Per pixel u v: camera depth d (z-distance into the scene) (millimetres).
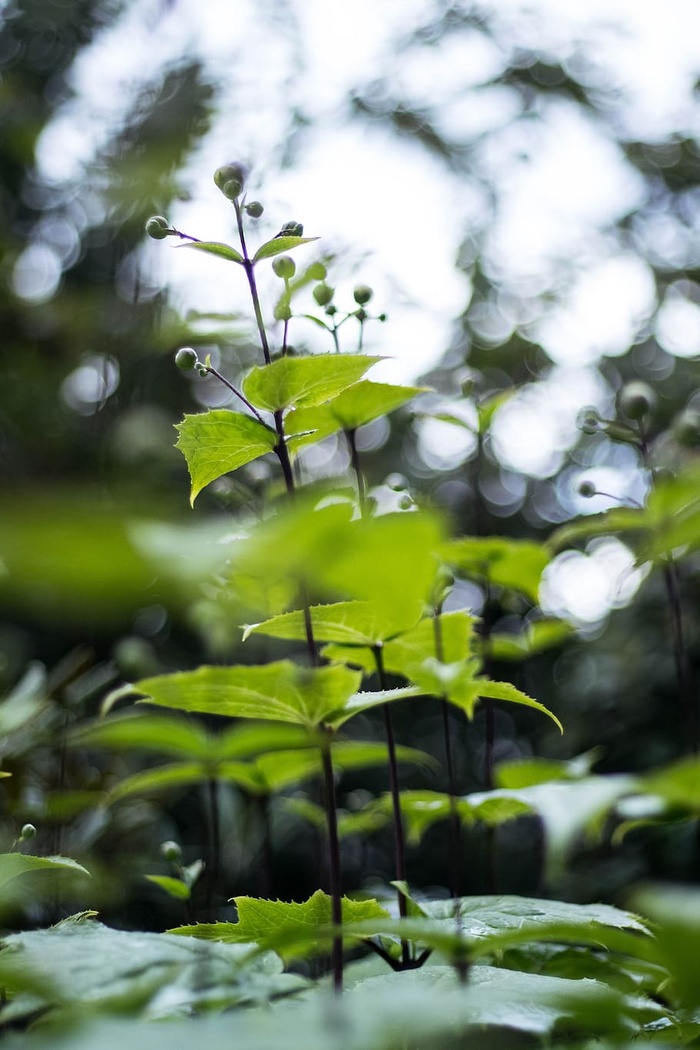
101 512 450
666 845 2158
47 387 2855
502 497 4074
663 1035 1379
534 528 4051
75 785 1970
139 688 1357
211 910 1660
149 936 1309
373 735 3721
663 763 2641
